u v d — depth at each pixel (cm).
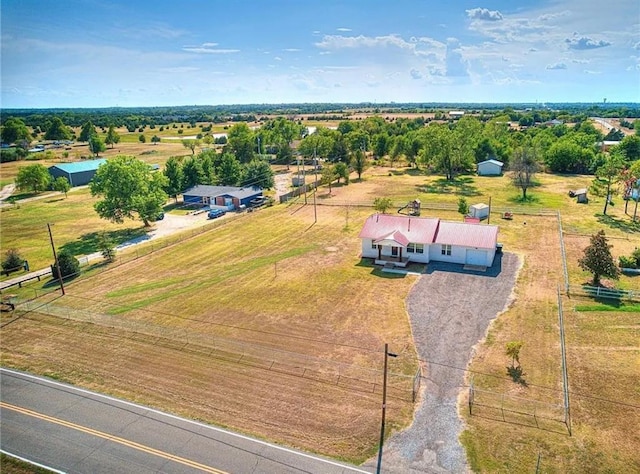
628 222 5716
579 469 1983
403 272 4266
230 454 2128
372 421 2311
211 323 3394
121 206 6066
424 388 2555
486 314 3400
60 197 8519
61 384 2720
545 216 6012
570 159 9325
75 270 4444
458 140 8894
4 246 5562
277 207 7012
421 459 2059
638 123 13625
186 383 2688
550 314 3366
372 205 6838
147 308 3681
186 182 7988
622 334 3070
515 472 1972
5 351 3106
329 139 11719
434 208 6556
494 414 2338
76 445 2227
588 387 2530
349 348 2986
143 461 2109
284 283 4100
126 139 18450
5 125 16550
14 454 2180
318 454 2108
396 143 10794
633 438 2150
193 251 5094
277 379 2692
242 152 10819
